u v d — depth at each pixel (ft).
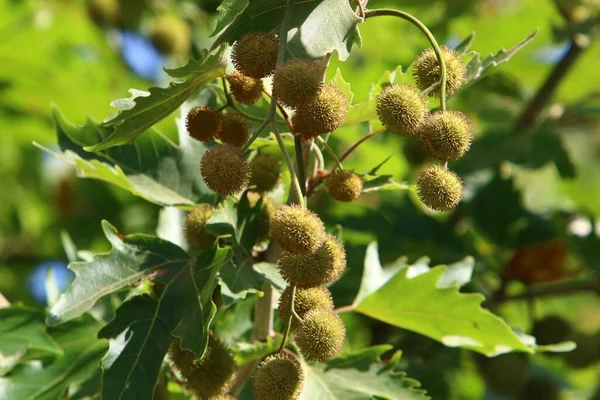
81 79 30.60
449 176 12.90
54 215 33.14
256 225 13.87
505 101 28.14
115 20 30.94
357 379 14.47
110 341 12.61
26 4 29.81
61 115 15.85
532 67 29.25
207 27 31.73
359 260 21.20
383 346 14.69
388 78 14.62
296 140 13.17
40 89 29.55
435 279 15.65
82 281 12.89
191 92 13.16
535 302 24.03
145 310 12.95
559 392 23.35
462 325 15.65
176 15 31.35
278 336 15.10
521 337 16.44
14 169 34.55
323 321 12.07
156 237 13.52
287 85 12.02
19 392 15.43
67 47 31.19
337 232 18.10
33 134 31.96
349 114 14.26
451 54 13.79
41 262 33.30
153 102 12.77
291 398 12.09
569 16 26.61
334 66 26.53
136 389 12.39
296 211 11.79
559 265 22.94
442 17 27.61
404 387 14.39
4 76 29.50
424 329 16.22
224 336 16.20
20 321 15.97
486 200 23.54
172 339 12.74
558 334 22.20
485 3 29.84
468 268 19.07
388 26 28.30
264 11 12.85
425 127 12.98
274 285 13.30
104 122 12.68
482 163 23.75
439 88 13.42
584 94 29.17
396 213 23.03
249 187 14.28
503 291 22.91
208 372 13.23
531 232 23.08
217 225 13.30
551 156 24.12
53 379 15.67
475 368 22.63
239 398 16.56
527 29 28.84
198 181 16.12
